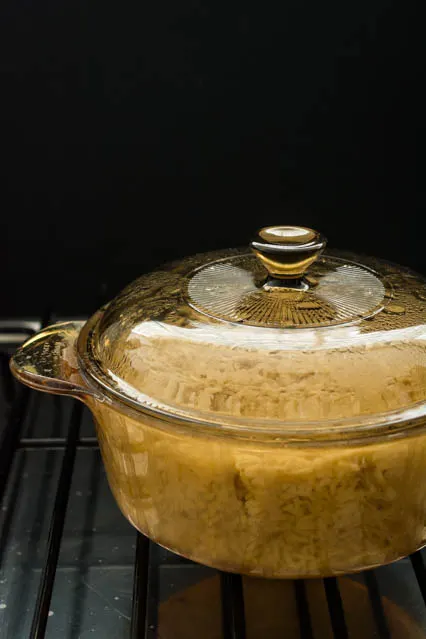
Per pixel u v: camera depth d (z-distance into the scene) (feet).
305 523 1.55
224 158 3.15
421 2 2.95
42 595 1.70
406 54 3.02
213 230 3.26
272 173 3.18
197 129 3.10
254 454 1.50
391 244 3.30
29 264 3.27
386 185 3.20
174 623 1.95
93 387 1.68
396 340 1.61
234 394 1.54
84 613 2.00
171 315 1.70
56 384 1.69
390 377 1.56
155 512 1.66
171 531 1.65
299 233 1.75
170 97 3.06
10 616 1.99
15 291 3.30
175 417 1.54
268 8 2.96
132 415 1.58
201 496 1.57
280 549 1.58
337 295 1.72
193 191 3.19
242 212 3.24
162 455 1.59
